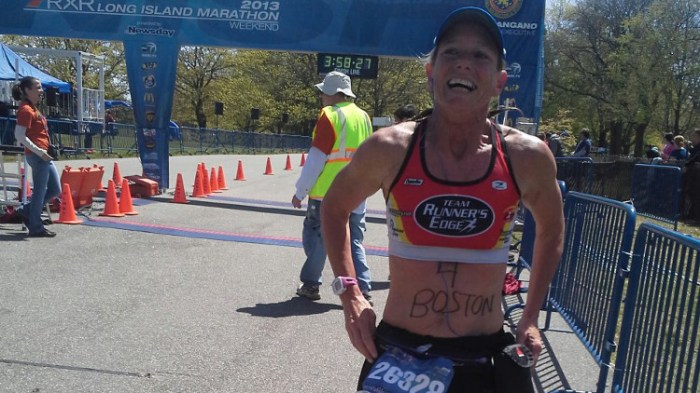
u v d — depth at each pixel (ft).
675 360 9.19
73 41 140.05
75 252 23.07
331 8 40.11
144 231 28.22
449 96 6.18
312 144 17.48
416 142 6.34
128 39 41.63
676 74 119.24
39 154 24.68
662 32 114.83
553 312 18.80
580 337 14.10
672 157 53.62
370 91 151.84
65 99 78.69
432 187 6.21
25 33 42.11
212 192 46.24
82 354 13.44
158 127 42.39
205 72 163.32
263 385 12.41
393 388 5.94
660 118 129.49
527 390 6.33
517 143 6.43
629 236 11.66
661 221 41.14
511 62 38.47
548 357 14.92
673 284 9.48
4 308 16.21
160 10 41.29
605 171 49.24
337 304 18.29
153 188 40.40
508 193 6.26
